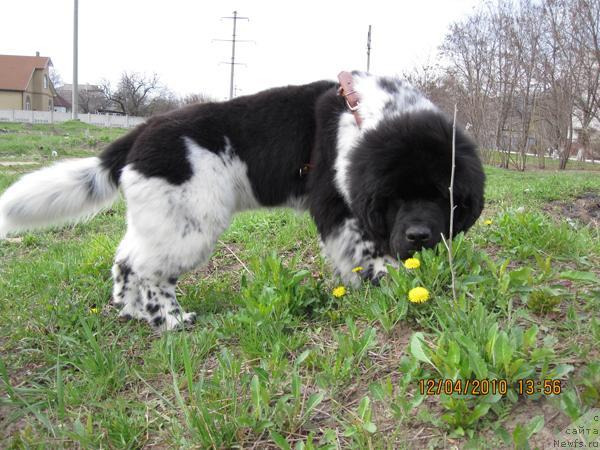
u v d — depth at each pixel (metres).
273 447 0.97
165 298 1.66
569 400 0.88
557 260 1.63
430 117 1.50
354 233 1.68
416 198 1.46
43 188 1.67
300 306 1.47
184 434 1.03
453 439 0.91
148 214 1.60
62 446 1.02
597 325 1.07
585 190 3.88
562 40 8.70
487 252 1.80
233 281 1.98
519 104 9.65
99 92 35.34
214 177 1.67
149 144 1.62
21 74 28.27
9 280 2.03
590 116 9.30
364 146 1.49
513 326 1.12
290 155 1.77
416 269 1.32
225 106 1.76
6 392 1.26
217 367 1.27
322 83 1.85
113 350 1.36
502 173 7.02
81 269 2.05
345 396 1.08
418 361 1.05
